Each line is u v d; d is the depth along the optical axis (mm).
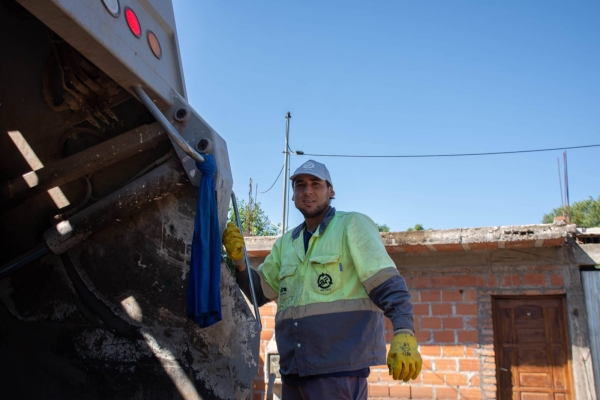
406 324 2025
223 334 2471
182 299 2494
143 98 2275
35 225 2670
